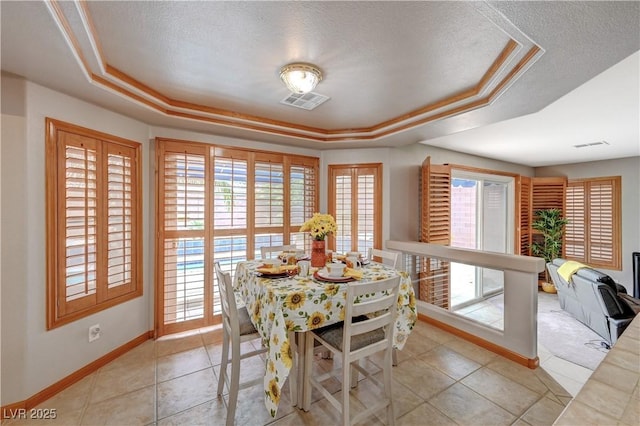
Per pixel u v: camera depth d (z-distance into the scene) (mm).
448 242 3957
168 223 2961
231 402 1704
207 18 1431
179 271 3014
